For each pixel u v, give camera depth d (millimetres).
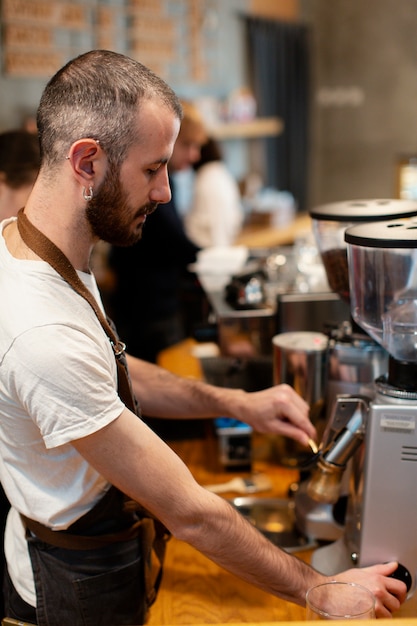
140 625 1415
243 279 2371
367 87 7336
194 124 3621
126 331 3764
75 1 4879
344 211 1626
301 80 7219
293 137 7133
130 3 5379
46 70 4703
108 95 1135
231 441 2008
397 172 3773
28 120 4441
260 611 1465
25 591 1397
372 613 1100
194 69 6078
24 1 4488
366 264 1314
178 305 3734
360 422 1374
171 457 1214
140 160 1165
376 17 7164
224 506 1243
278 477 2004
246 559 1240
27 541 1370
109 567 1355
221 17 6320
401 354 1318
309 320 2061
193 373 2549
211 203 4406
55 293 1184
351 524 1453
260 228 5902
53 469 1283
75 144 1141
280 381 1730
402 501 1327
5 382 1176
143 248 3609
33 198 1222
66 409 1139
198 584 1566
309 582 1258
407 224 1388
